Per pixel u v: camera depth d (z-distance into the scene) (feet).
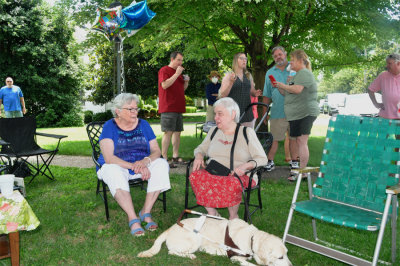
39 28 62.69
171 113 18.98
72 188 15.35
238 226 8.50
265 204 12.87
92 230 10.52
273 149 18.19
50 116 65.82
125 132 11.38
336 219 7.72
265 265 7.95
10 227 7.39
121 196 10.10
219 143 10.48
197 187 9.77
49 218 11.45
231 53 32.58
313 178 16.61
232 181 9.45
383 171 8.52
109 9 15.94
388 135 8.61
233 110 10.25
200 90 79.00
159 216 11.76
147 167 10.87
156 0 22.30
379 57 29.66
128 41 30.27
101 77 80.74
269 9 23.09
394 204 8.16
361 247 9.39
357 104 61.46
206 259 8.64
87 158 23.68
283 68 17.66
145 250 9.20
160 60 73.77
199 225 8.80
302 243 8.41
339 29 26.16
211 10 22.80
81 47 32.83
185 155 22.54
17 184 8.52
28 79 62.39
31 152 16.46
